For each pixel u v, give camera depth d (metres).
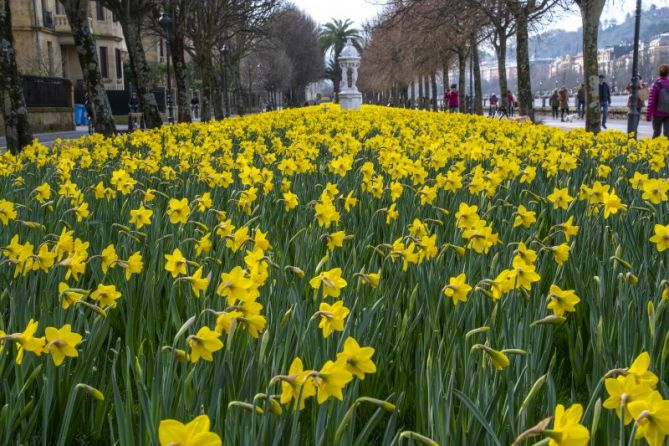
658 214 5.35
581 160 8.71
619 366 2.95
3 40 13.41
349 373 2.03
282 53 76.75
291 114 25.31
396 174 6.43
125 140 14.28
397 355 3.20
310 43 86.50
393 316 3.44
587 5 16.28
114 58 59.22
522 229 4.96
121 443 2.27
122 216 5.64
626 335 3.04
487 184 5.75
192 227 5.05
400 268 3.93
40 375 2.86
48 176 8.21
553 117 42.09
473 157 8.98
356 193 6.33
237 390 2.72
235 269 2.70
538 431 1.73
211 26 31.81
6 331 3.48
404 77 57.28
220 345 2.35
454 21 29.03
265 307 3.57
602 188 5.27
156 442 2.19
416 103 74.94
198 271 3.18
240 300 2.71
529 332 2.99
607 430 2.32
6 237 4.75
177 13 27.84
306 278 3.86
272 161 9.11
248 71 75.88
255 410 2.10
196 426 1.52
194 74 74.50
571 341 3.57
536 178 7.68
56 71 49.16
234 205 5.83
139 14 22.38
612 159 9.38
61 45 56.34
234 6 34.12
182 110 27.27
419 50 36.78
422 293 3.71
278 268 3.68
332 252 4.07
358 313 3.29
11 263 3.67
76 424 2.92
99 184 6.00
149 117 22.52
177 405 2.48
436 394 2.44
